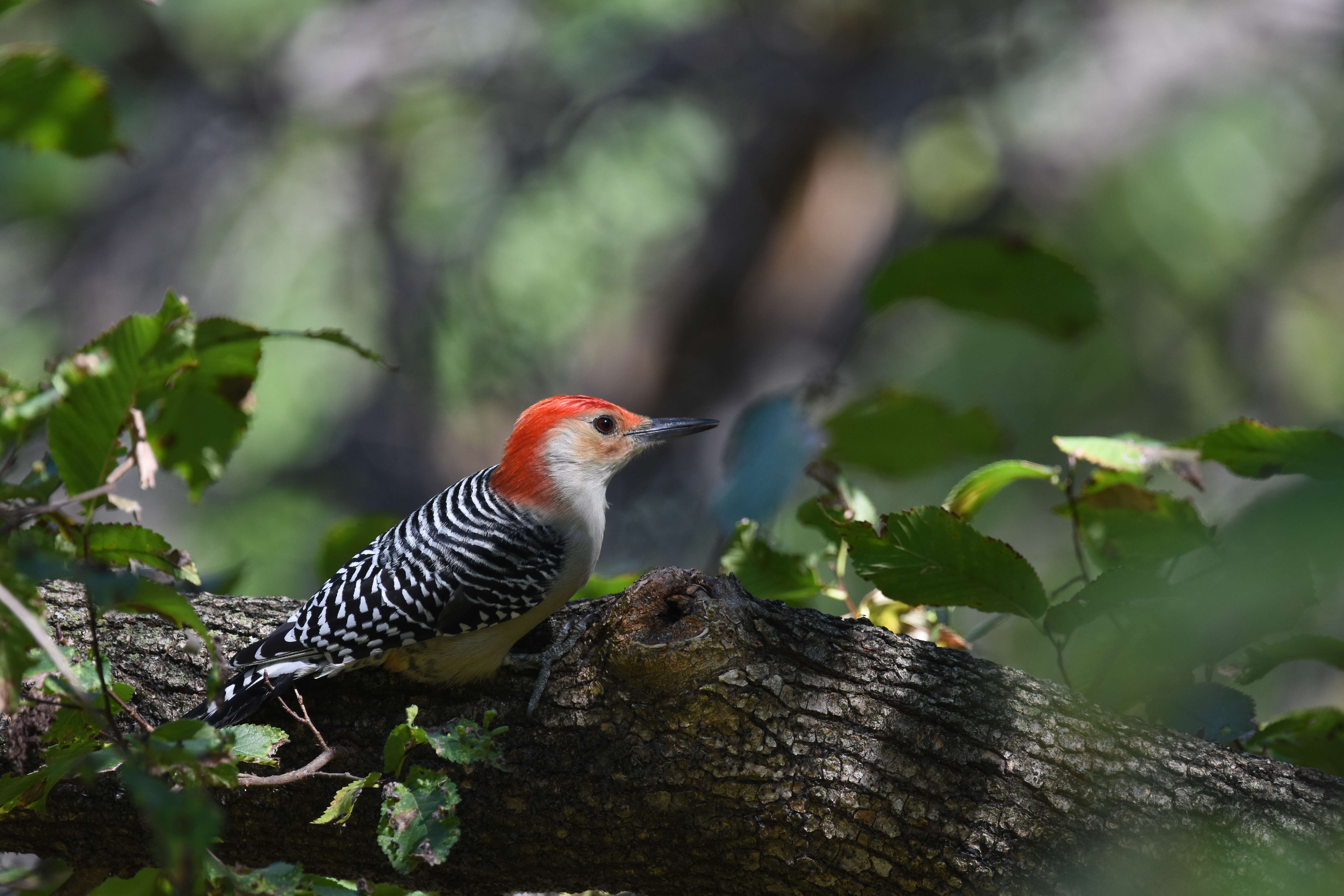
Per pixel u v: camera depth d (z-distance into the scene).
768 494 9.15
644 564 17.23
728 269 23.69
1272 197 21.66
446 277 23.30
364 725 7.23
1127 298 22.27
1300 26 20.56
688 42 22.55
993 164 23.28
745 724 6.78
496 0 22.50
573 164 23.05
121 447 6.99
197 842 4.41
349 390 24.20
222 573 9.18
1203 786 6.60
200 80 22.14
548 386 24.50
